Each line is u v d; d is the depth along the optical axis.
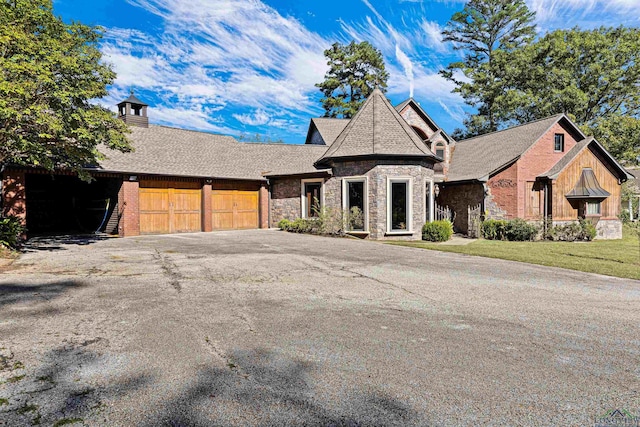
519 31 34.38
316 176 18.27
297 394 3.09
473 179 18.52
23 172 13.28
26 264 8.94
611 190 19.39
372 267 9.04
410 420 2.74
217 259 9.90
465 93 35.19
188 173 17.61
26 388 3.14
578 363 3.75
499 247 14.02
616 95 28.70
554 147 19.27
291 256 10.55
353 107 37.25
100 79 10.94
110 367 3.55
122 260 9.61
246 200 20.16
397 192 16.59
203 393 3.09
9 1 9.52
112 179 16.84
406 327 4.75
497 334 4.55
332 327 4.72
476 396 3.09
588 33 28.86
